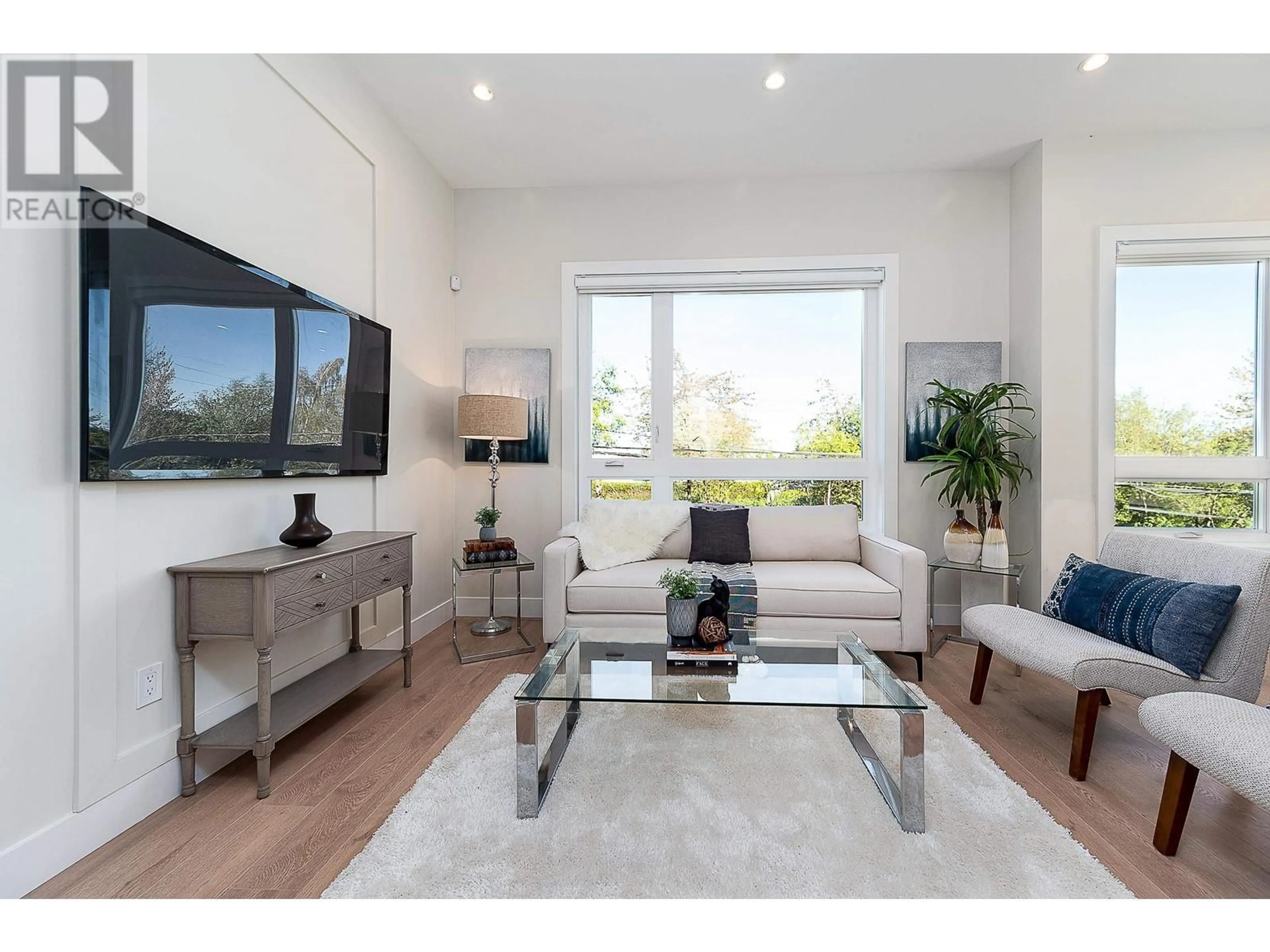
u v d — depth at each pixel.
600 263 3.83
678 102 2.96
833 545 3.34
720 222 3.79
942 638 3.38
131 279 1.55
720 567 3.13
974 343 3.63
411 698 2.51
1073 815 1.66
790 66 2.69
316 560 1.94
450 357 3.85
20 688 1.33
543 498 3.89
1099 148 3.29
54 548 1.40
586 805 1.68
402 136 3.19
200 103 1.84
